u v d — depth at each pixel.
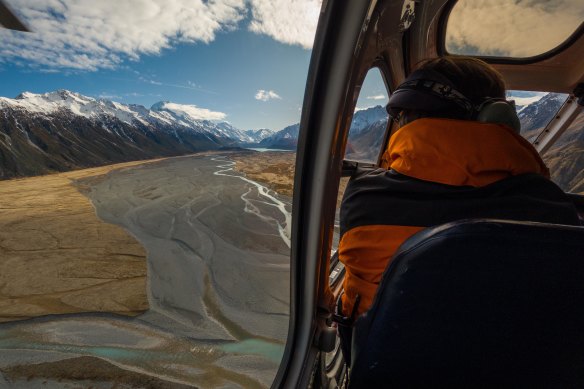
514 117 1.27
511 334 0.99
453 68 1.34
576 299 0.88
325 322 1.92
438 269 0.94
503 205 1.07
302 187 1.47
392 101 1.51
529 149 1.19
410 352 1.13
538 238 0.83
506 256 0.86
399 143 1.31
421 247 0.94
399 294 1.03
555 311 0.91
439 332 1.06
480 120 1.27
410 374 1.19
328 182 1.50
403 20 2.16
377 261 1.30
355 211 1.35
